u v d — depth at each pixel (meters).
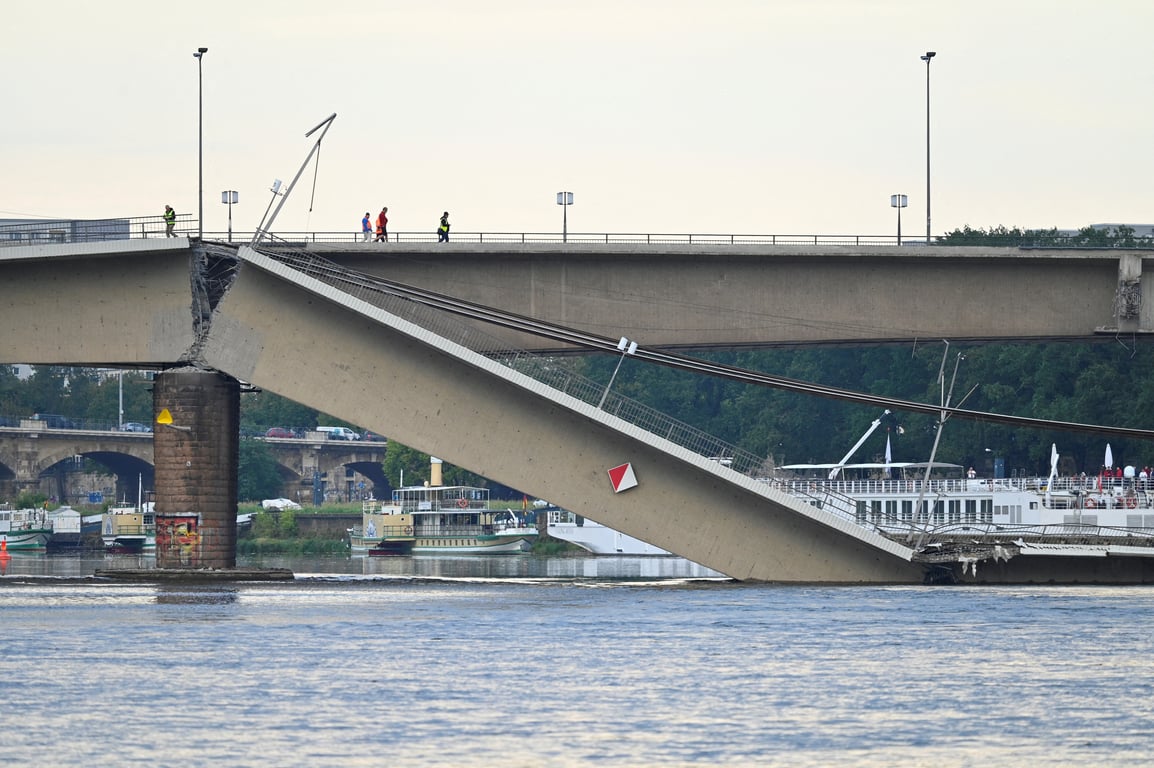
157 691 151.00
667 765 122.75
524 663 169.62
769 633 196.12
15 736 131.12
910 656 176.25
